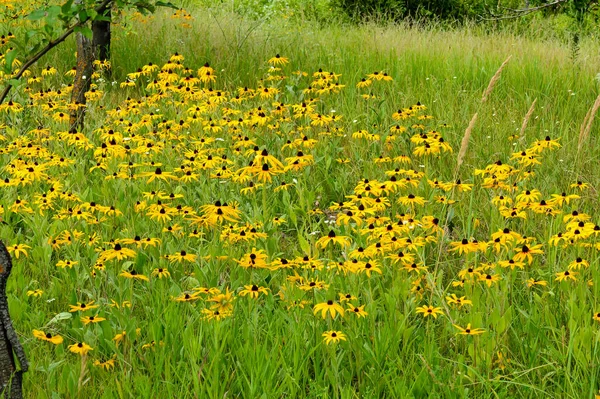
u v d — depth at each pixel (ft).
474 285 14.87
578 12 47.29
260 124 25.39
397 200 20.30
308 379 12.46
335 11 55.47
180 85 29.50
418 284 14.99
